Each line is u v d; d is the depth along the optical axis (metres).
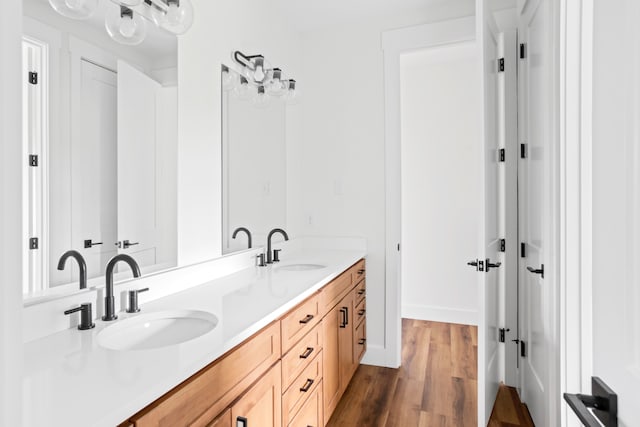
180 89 1.64
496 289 2.26
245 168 2.20
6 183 0.30
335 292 2.04
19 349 0.31
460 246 3.68
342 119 2.88
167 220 1.57
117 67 1.31
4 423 0.30
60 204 1.11
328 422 2.00
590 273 1.05
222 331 1.08
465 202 3.66
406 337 3.30
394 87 2.71
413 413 2.09
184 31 1.25
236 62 2.07
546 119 1.59
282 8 2.61
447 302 3.72
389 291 2.73
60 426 0.61
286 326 1.39
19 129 0.31
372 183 2.80
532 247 1.94
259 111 2.36
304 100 2.99
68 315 1.10
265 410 1.22
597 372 0.70
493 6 2.36
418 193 3.82
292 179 2.84
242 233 2.17
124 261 1.24
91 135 1.21
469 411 2.11
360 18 2.76
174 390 0.82
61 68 1.10
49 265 1.07
